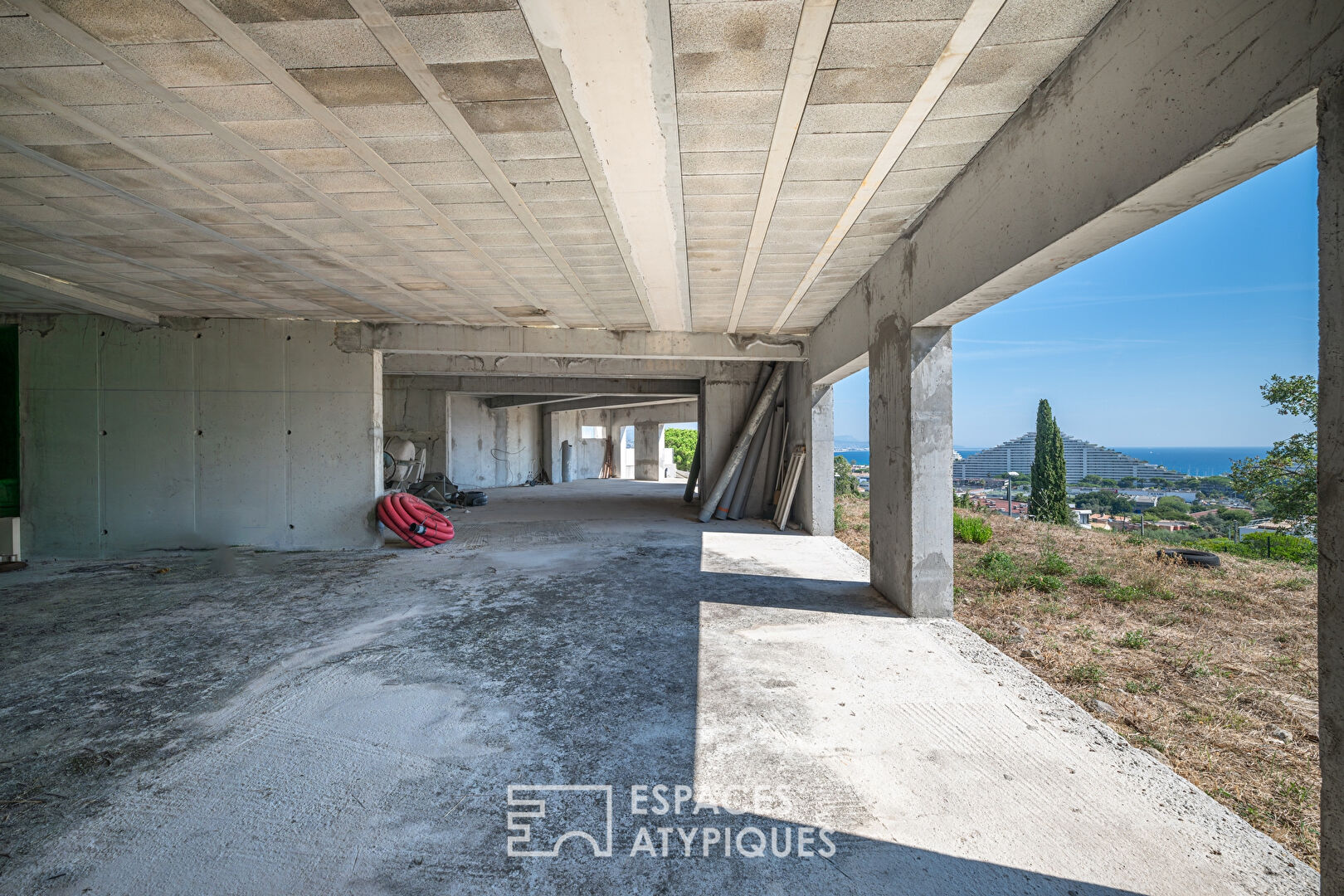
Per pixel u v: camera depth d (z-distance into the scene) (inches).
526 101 88.7
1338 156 47.3
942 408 152.3
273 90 85.4
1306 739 96.4
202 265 174.7
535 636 140.9
